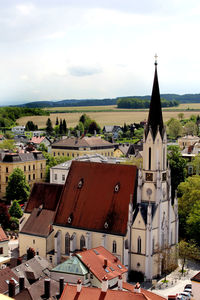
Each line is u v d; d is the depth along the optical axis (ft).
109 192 396.98
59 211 411.95
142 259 374.22
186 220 481.46
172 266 392.06
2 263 389.39
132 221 377.50
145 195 387.34
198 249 439.63
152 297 271.49
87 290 245.86
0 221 523.70
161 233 389.19
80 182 413.59
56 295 284.61
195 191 486.38
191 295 300.20
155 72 378.94
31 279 314.96
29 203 442.50
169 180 399.85
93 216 394.32
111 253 358.43
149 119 383.24
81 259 314.14
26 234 415.44
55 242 400.67
